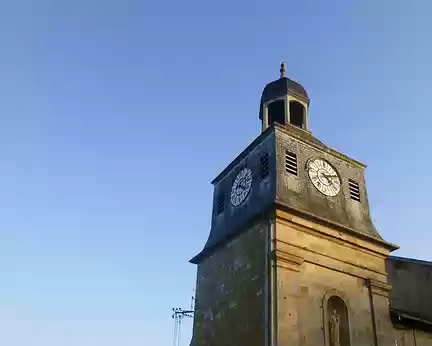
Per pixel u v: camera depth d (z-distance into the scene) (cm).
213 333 2361
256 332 2039
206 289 2566
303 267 2156
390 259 3098
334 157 2664
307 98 2905
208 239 2725
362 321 2212
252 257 2256
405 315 2341
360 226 2494
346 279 2270
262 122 2867
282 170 2384
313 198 2402
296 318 2009
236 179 2686
